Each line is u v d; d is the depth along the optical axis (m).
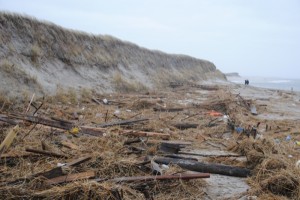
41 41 17.70
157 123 10.98
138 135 8.84
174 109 14.84
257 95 30.55
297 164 6.17
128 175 5.49
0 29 15.34
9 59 14.27
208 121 12.32
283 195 5.26
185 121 12.23
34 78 14.24
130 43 32.81
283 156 6.81
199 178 5.42
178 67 44.50
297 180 5.30
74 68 19.45
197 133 10.37
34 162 6.02
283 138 10.39
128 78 25.72
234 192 5.43
